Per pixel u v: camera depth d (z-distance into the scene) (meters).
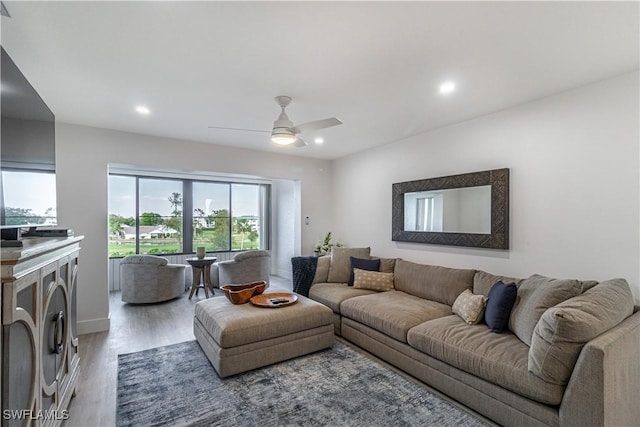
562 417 1.67
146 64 2.24
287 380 2.51
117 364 2.80
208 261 5.26
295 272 4.45
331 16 1.70
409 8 1.63
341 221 5.62
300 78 2.47
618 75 2.41
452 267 3.71
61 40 1.92
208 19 1.73
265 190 7.51
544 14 1.68
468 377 2.16
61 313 1.91
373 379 2.54
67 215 3.58
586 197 2.60
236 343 2.56
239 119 3.48
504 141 3.18
